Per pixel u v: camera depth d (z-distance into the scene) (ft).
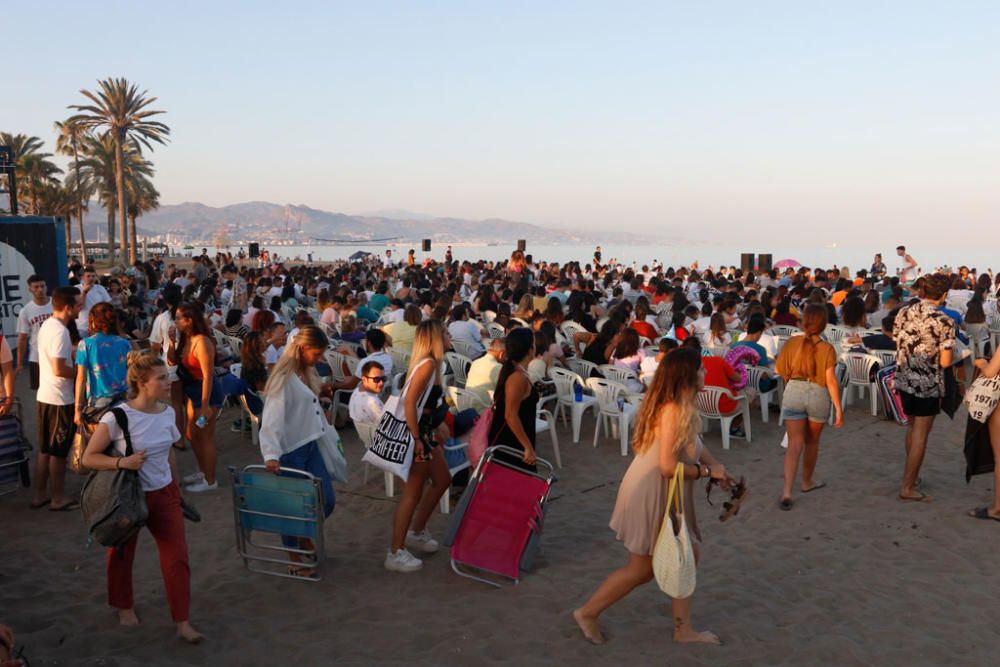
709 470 13.15
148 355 12.92
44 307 23.82
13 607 14.73
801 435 20.72
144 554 17.52
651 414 12.62
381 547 18.19
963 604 15.03
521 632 13.82
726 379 26.27
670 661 12.76
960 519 19.56
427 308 43.06
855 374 31.48
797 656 12.96
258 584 15.93
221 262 90.02
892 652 13.16
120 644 13.34
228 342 38.91
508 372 16.43
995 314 46.91
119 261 252.01
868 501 21.11
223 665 12.67
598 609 13.35
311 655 13.02
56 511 20.12
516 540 16.31
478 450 16.80
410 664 12.74
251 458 25.34
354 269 90.74
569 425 30.68
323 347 16.26
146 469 12.95
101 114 215.31
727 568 16.87
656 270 80.53
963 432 28.55
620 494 13.09
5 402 19.48
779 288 47.42
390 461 16.05
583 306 41.83
